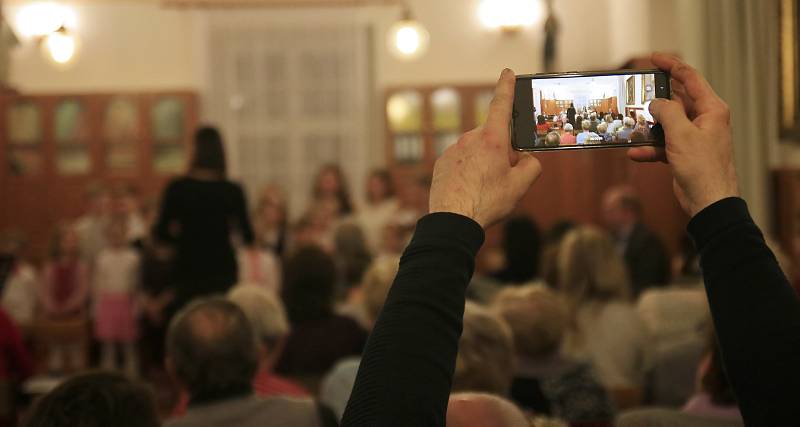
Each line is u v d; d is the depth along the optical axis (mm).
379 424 822
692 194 940
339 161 11594
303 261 4078
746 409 884
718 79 6098
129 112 11391
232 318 2445
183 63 11547
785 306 877
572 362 3057
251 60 11578
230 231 6191
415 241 908
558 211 11031
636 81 1113
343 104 11578
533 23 11453
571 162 10953
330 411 2469
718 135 957
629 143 1119
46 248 11281
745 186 5949
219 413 2383
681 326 4086
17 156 11328
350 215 9078
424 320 857
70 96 11336
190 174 6105
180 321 2453
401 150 11336
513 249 5902
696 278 4727
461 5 11531
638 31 9766
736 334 882
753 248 904
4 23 5230
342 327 4035
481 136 959
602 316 4176
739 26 5926
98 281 9438
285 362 3990
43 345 9219
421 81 11547
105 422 1663
